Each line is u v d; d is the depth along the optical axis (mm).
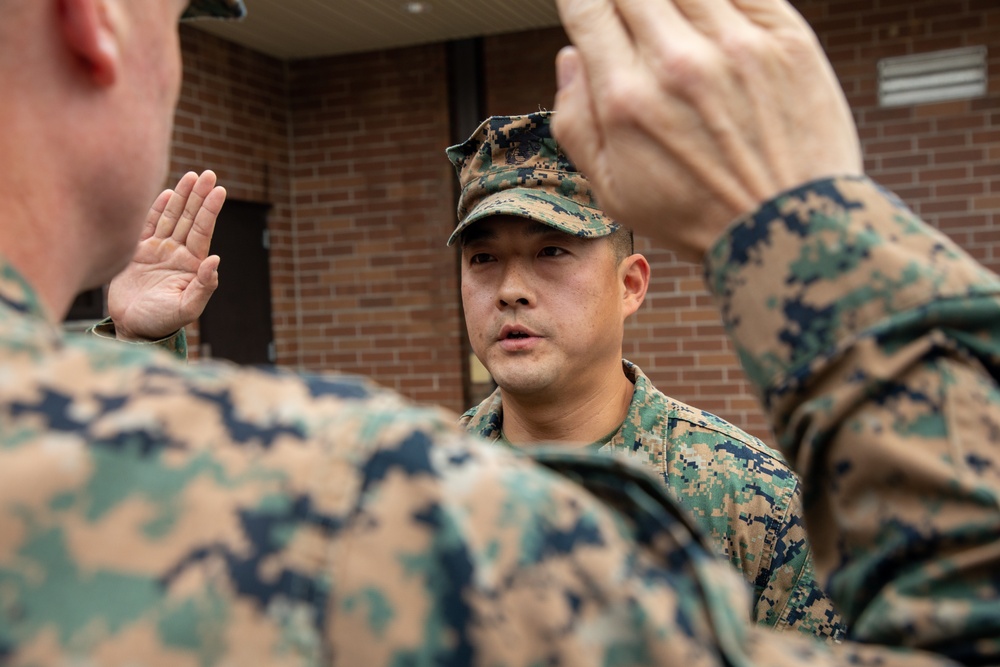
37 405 484
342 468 473
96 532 448
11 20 550
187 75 5590
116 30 578
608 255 1662
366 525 463
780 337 626
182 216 1479
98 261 633
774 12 665
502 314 1620
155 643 424
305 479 468
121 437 471
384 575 457
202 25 5629
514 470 514
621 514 582
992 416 586
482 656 460
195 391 499
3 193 561
